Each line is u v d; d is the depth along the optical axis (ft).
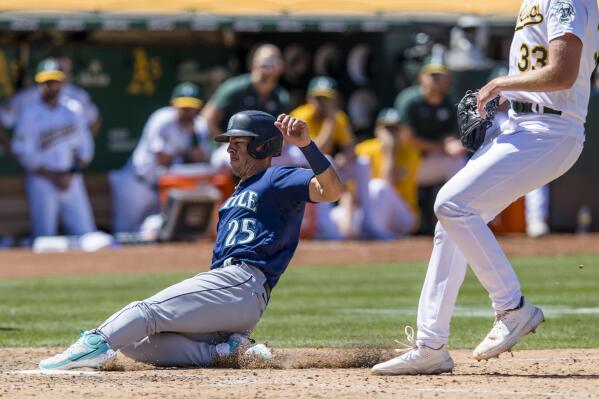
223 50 235.20
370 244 189.88
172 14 213.25
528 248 184.34
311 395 56.65
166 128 191.31
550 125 63.10
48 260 168.76
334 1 222.07
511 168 63.21
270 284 70.64
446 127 199.31
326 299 121.90
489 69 201.67
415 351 65.05
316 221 195.21
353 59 226.17
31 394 57.31
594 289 129.49
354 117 225.76
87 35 224.53
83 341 67.97
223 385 60.29
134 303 69.15
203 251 176.24
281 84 232.32
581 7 61.31
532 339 86.48
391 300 120.67
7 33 216.33
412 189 198.49
